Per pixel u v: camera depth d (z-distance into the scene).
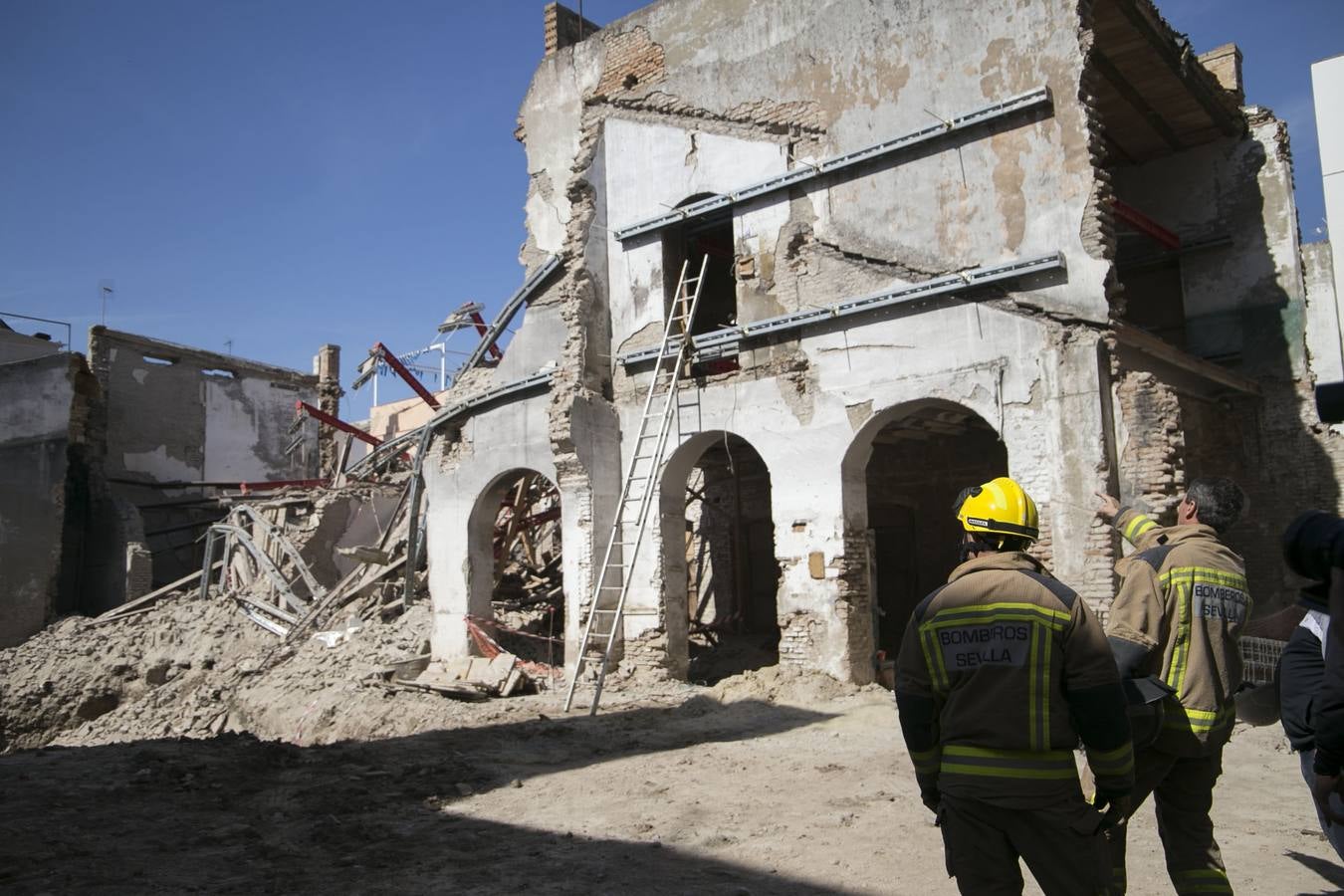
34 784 8.20
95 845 6.42
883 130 14.73
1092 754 3.45
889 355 14.23
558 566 22.69
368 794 8.13
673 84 17.36
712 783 8.73
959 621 3.56
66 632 26.06
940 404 13.94
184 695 21.84
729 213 16.64
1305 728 3.90
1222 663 4.46
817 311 14.84
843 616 14.23
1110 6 13.73
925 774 3.67
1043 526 12.48
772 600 21.39
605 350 17.69
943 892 5.57
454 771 9.18
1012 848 3.48
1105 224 12.78
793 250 15.52
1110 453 12.23
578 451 16.75
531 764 9.80
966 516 3.88
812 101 15.57
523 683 16.44
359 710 15.62
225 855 6.33
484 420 19.31
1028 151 13.36
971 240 13.73
